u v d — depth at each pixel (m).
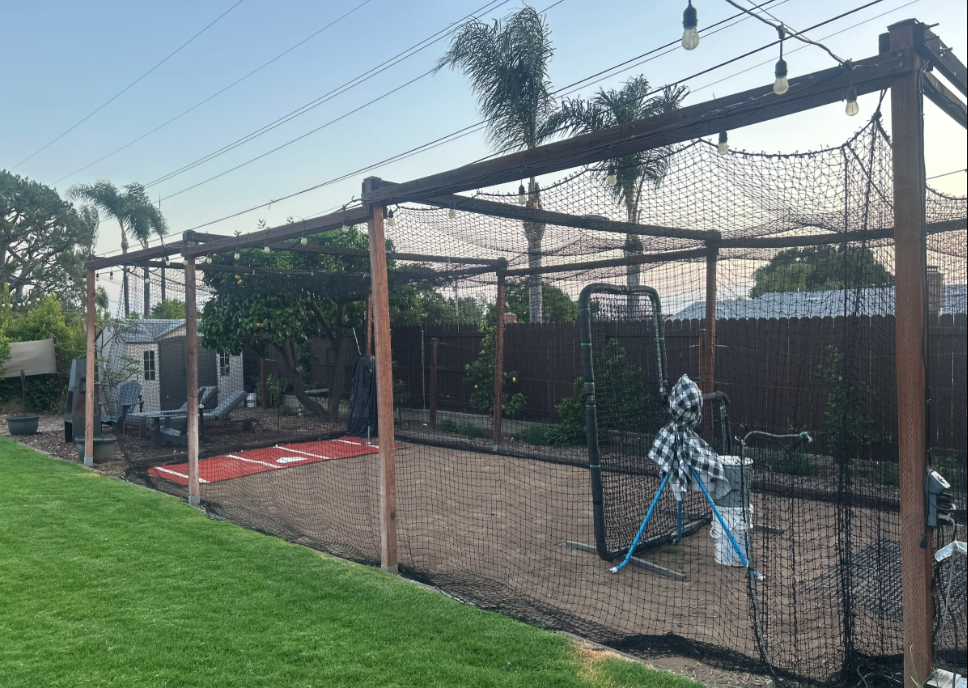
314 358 15.37
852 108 2.70
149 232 25.83
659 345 6.05
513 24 13.35
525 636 3.64
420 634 3.68
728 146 3.30
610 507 6.47
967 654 2.96
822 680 3.24
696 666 3.40
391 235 6.78
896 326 2.68
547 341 11.02
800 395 7.78
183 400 15.37
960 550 2.94
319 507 6.88
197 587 4.42
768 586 4.42
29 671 3.29
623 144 3.58
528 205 5.25
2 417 14.92
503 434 11.49
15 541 5.46
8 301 16.89
